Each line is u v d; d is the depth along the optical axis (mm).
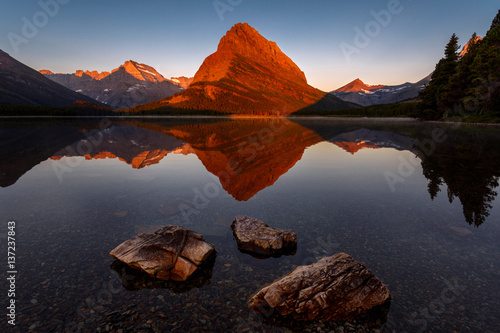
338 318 4930
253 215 9461
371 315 4977
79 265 6426
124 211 9781
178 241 6820
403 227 8398
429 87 77750
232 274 6230
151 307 5141
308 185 13352
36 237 7738
